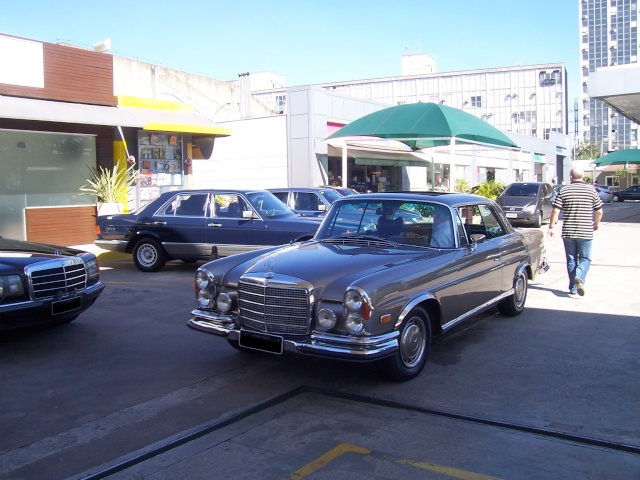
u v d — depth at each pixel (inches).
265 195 453.7
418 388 206.1
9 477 149.6
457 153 1366.9
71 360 243.1
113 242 464.8
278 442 165.9
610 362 231.8
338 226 260.8
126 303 346.6
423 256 225.5
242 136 963.3
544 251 348.2
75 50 575.8
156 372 228.2
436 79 2930.6
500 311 303.4
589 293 361.4
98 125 594.2
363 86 3065.9
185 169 693.9
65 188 580.4
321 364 234.5
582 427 172.6
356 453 158.2
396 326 197.5
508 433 169.8
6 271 244.2
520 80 2780.5
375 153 997.2
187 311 327.0
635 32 5708.7
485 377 216.4
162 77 1157.1
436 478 144.4
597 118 5334.6
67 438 171.8
